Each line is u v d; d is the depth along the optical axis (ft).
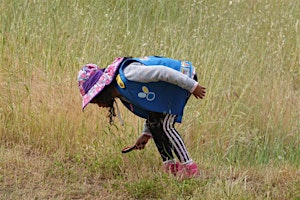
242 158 43.96
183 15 60.80
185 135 43.60
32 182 34.32
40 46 49.78
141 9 61.52
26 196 32.68
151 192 33.58
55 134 39.99
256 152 44.47
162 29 57.47
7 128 40.52
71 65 47.55
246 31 58.13
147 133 35.91
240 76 51.13
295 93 53.42
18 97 42.16
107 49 50.62
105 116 41.88
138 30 55.36
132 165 37.01
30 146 39.40
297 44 58.90
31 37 50.03
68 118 40.81
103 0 60.13
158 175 35.04
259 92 50.44
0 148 38.58
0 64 46.62
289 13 65.31
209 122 45.14
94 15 56.24
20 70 46.29
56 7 54.49
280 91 51.16
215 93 47.44
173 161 35.35
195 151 42.83
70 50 49.29
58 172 35.78
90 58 48.75
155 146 38.42
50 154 38.88
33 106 41.83
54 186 34.22
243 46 56.54
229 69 50.90
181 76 32.53
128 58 33.81
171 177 34.19
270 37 59.98
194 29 55.67
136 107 35.01
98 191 34.01
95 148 38.27
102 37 51.88
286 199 33.42
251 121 48.73
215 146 43.96
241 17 62.39
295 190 33.88
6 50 48.16
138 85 33.22
